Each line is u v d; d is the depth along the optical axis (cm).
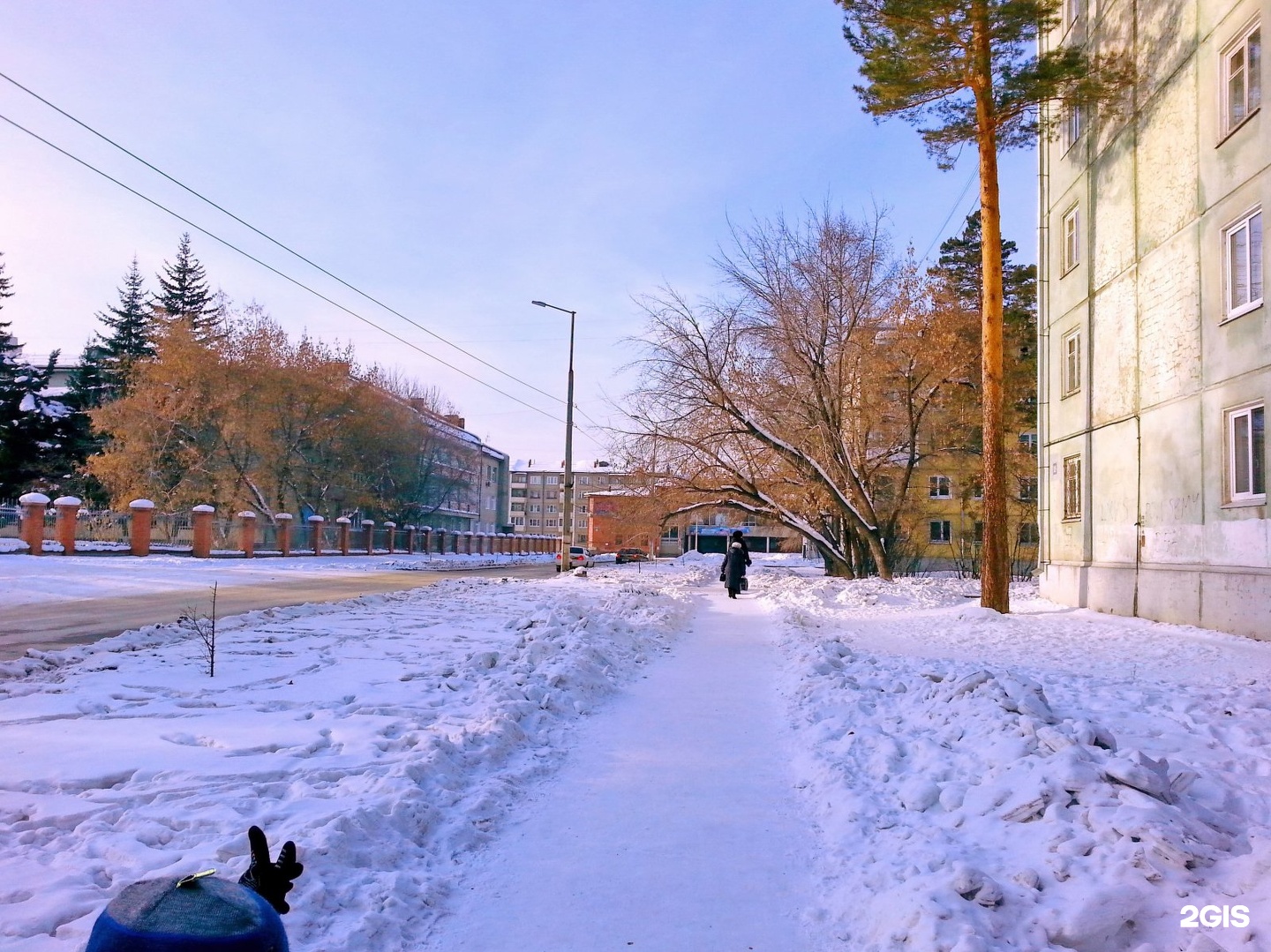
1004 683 702
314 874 403
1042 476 2238
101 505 5381
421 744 627
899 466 3256
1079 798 469
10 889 383
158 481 4597
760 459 3014
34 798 523
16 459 5238
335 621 1565
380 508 6250
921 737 672
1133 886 380
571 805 555
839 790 560
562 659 984
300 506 5753
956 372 2894
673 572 4147
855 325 2817
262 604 1967
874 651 1295
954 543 4931
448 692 868
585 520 13288
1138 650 1284
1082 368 1992
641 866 457
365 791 526
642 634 1360
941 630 1608
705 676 1052
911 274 2873
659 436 2920
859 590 2284
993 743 588
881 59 1797
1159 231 1669
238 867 401
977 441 3419
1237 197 1424
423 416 6900
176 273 6775
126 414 4550
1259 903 363
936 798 537
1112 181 1853
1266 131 1349
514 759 654
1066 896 384
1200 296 1531
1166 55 1647
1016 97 1794
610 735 742
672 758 669
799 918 400
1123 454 1797
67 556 3300
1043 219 2256
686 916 400
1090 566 1920
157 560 3422
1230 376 1444
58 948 333
